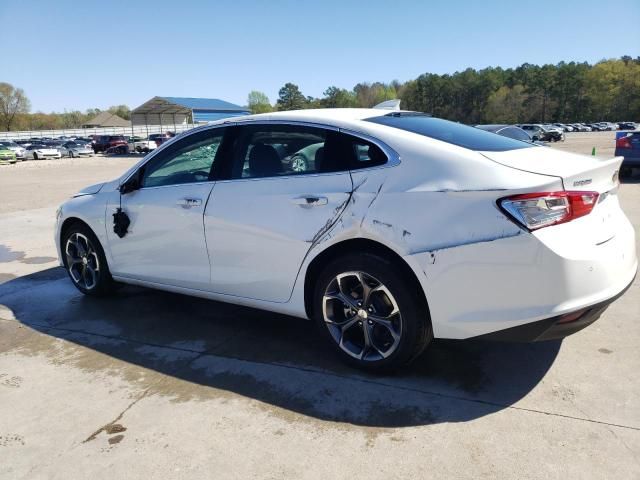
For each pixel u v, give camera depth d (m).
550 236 2.55
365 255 2.96
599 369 3.12
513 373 3.11
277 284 3.36
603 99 106.75
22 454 2.52
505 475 2.24
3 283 5.38
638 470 2.24
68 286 5.22
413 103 124.62
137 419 2.78
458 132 3.34
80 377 3.27
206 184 3.67
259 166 3.46
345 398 2.90
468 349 3.45
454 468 2.29
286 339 3.75
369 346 3.12
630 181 12.53
